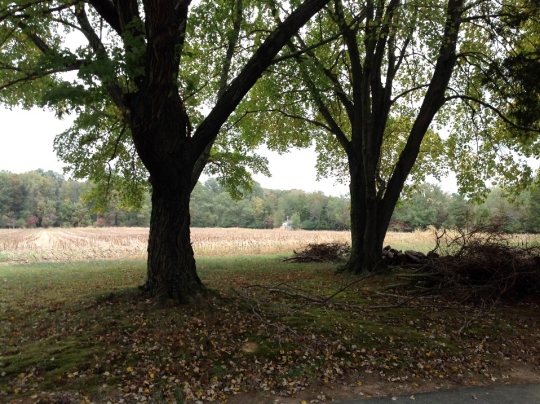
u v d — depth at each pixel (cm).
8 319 742
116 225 9044
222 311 731
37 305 832
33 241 4066
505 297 925
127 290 828
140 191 1321
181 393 477
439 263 992
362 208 1291
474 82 1388
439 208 5988
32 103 1112
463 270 963
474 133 1548
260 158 1593
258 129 1595
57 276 1329
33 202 9006
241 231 6450
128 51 637
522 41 1258
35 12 709
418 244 2564
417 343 645
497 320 782
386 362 582
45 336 643
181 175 762
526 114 1047
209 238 4153
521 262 945
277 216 9631
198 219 9581
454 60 1205
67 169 1286
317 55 1327
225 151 1525
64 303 829
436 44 1051
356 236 1295
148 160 698
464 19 1184
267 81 1236
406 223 5650
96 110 695
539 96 1088
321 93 1167
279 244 3225
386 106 1296
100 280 1187
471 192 1611
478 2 1145
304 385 511
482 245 989
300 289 983
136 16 672
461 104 1567
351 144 1309
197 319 689
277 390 497
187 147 772
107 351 570
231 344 609
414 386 516
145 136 659
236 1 1043
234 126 1462
